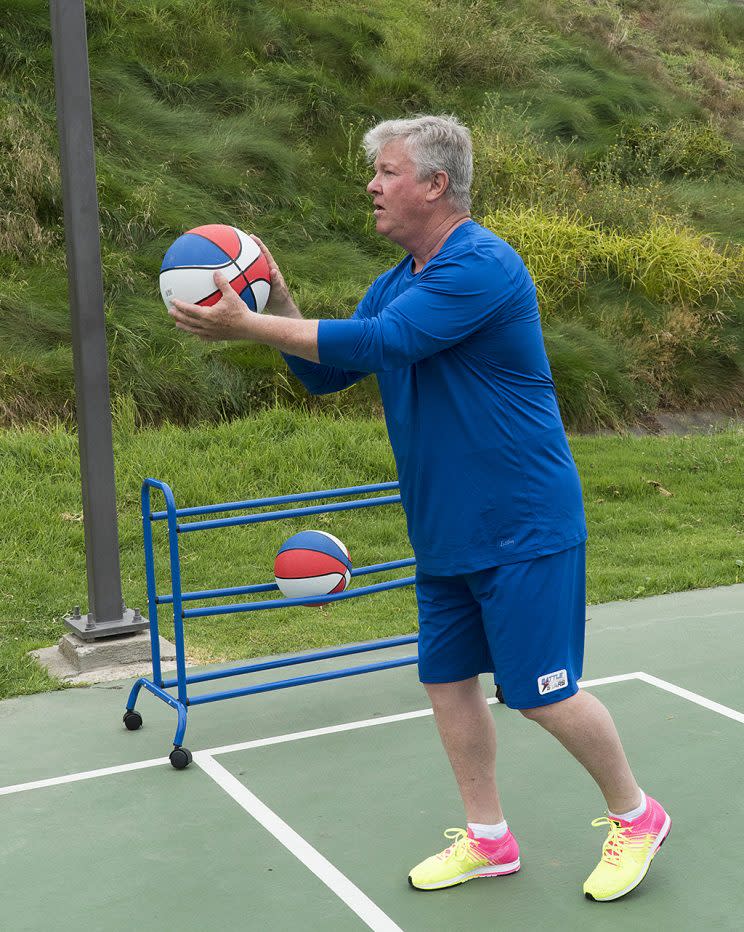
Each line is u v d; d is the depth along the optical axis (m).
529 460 4.30
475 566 4.34
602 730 4.43
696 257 19.42
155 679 6.54
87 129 7.16
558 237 18.80
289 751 6.33
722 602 9.16
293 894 4.75
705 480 13.63
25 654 7.90
